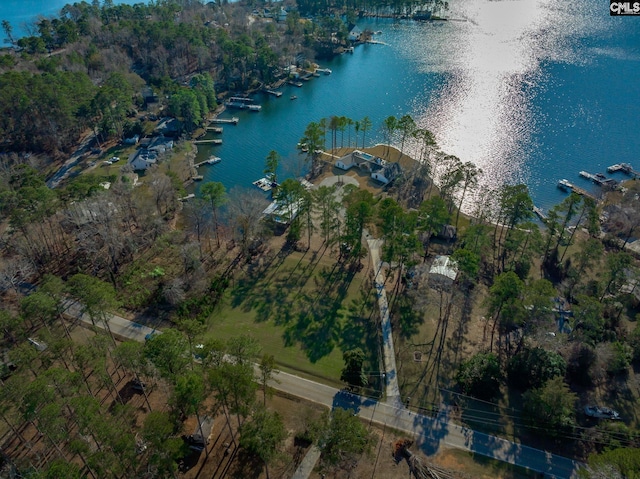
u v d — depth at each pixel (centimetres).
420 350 8231
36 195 9925
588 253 9200
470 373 7388
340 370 7875
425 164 13350
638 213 10694
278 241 11238
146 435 5412
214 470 6334
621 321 8775
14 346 7531
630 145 14825
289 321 8888
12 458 6331
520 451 6606
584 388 7544
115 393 7338
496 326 8694
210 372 5834
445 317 8912
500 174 13775
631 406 7275
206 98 18562
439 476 6216
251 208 10750
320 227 11431
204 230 11406
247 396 5828
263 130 17388
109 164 14388
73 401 5438
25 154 14350
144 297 9250
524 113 16962
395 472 6325
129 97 16412
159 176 12044
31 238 10025
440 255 10425
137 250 10644
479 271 10169
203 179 14338
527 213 10281
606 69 19950
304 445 6688
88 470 5953
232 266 10356
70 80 15800
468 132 16038
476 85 19462
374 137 16425
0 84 14538
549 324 7669
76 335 8444
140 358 6391
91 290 7262
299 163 14775
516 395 7406
